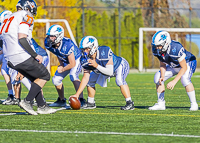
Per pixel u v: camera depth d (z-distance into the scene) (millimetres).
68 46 15453
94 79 16375
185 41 62781
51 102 19156
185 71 14875
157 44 14453
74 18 57500
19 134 10672
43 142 9766
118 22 60156
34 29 48750
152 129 11438
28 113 14180
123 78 15945
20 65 13078
